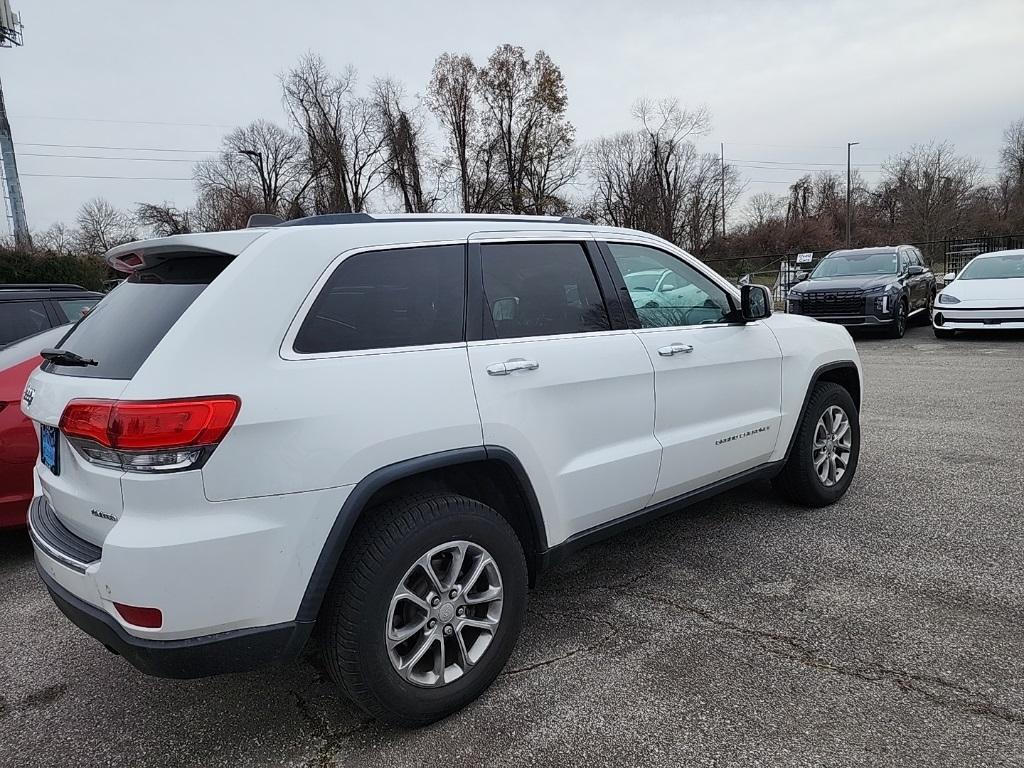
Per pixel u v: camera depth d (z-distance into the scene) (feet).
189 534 6.57
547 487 9.18
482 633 8.57
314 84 150.41
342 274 7.88
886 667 8.76
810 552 12.34
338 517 7.27
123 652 6.93
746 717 7.93
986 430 20.03
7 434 12.90
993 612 10.00
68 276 81.51
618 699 8.41
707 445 11.54
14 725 8.54
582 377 9.58
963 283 42.04
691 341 11.36
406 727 8.07
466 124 153.69
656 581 11.53
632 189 165.89
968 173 146.10
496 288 9.21
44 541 7.89
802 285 46.09
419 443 7.80
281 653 7.20
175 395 6.60
